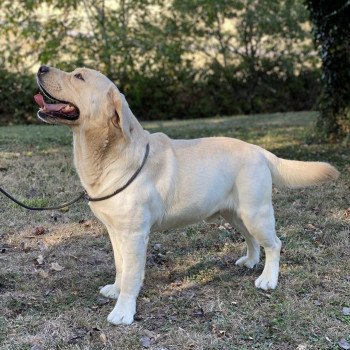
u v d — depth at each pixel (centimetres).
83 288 248
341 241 290
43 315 229
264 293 244
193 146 235
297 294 244
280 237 296
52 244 287
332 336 217
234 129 622
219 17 852
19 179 374
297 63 875
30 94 749
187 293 245
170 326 223
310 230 305
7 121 750
